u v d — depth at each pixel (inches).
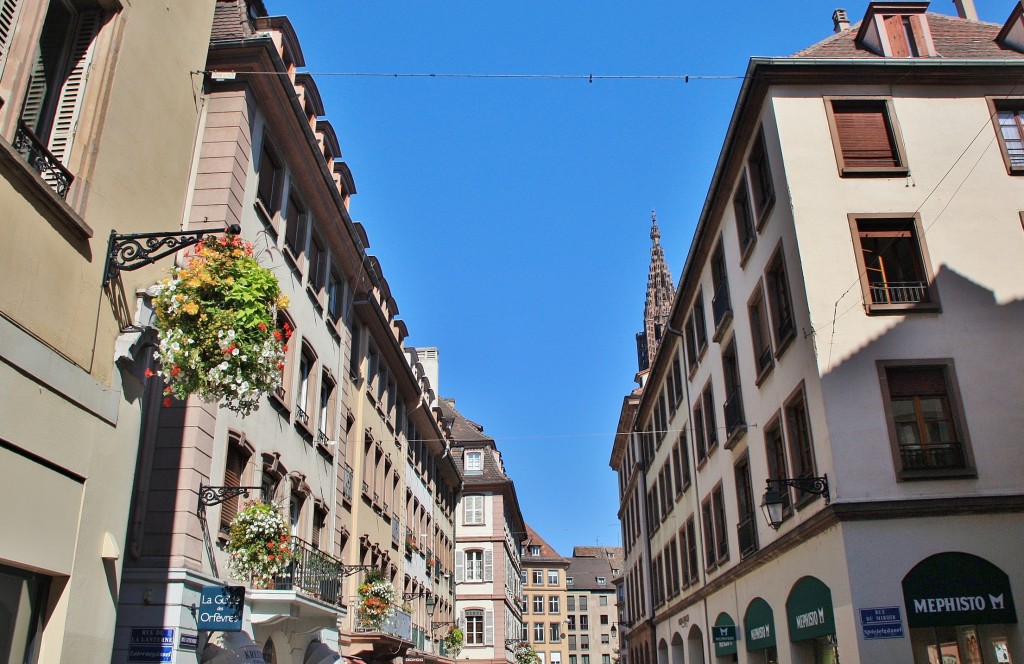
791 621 690.8
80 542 301.9
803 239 661.3
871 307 634.2
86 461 308.2
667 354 1327.5
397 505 1193.4
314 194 750.5
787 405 696.4
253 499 594.9
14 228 274.8
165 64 390.3
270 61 623.2
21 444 272.4
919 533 568.7
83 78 334.3
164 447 509.0
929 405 616.1
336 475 812.0
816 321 633.0
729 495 913.5
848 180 683.4
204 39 438.6
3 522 262.5
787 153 692.7
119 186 342.3
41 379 282.8
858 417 602.5
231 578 534.6
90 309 316.5
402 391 1269.7
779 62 708.7
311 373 754.2
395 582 1146.7
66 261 302.8
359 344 979.9
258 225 630.5
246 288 336.2
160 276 372.5
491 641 1920.5
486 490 2044.8
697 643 1152.2
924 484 583.8
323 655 684.1
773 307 736.3
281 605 553.6
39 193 285.1
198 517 511.2
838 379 613.9
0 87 282.8
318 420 761.0
